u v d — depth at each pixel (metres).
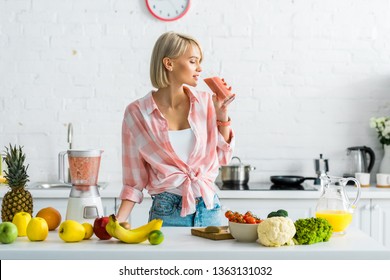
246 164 4.09
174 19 4.27
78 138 4.30
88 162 2.36
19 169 2.39
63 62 4.28
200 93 2.64
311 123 4.35
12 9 4.24
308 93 4.34
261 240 2.00
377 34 4.34
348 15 4.32
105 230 2.11
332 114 4.35
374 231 3.87
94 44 4.28
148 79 4.31
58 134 4.30
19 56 4.26
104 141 4.31
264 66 4.32
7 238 2.04
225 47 4.30
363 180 4.12
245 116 4.33
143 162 2.61
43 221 2.11
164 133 2.54
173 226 2.55
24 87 4.27
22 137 4.29
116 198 3.84
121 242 2.09
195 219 2.55
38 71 4.27
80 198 2.37
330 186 2.29
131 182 2.62
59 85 4.29
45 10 4.26
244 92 4.32
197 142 2.54
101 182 4.26
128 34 4.29
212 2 4.28
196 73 2.55
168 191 2.57
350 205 2.27
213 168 2.62
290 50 4.32
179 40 2.51
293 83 4.33
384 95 4.36
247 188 3.94
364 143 4.36
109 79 4.29
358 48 4.34
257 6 4.30
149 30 4.29
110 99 4.30
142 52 4.30
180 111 2.61
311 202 3.85
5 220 2.37
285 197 3.82
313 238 2.02
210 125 2.61
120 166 4.32
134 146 2.61
